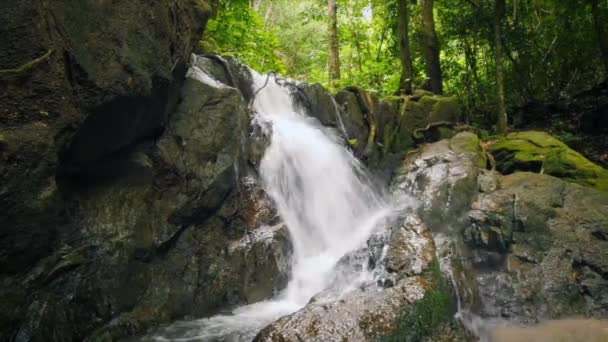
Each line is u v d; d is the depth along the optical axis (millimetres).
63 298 3908
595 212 6074
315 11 17344
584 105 10953
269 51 13211
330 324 3744
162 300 4676
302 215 6688
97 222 4289
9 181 3170
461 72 13484
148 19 4250
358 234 6762
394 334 3779
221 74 7141
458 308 4562
